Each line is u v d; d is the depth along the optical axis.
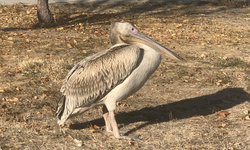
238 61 5.20
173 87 4.46
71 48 5.84
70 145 3.21
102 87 3.27
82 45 6.01
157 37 6.76
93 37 6.66
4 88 4.25
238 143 3.22
